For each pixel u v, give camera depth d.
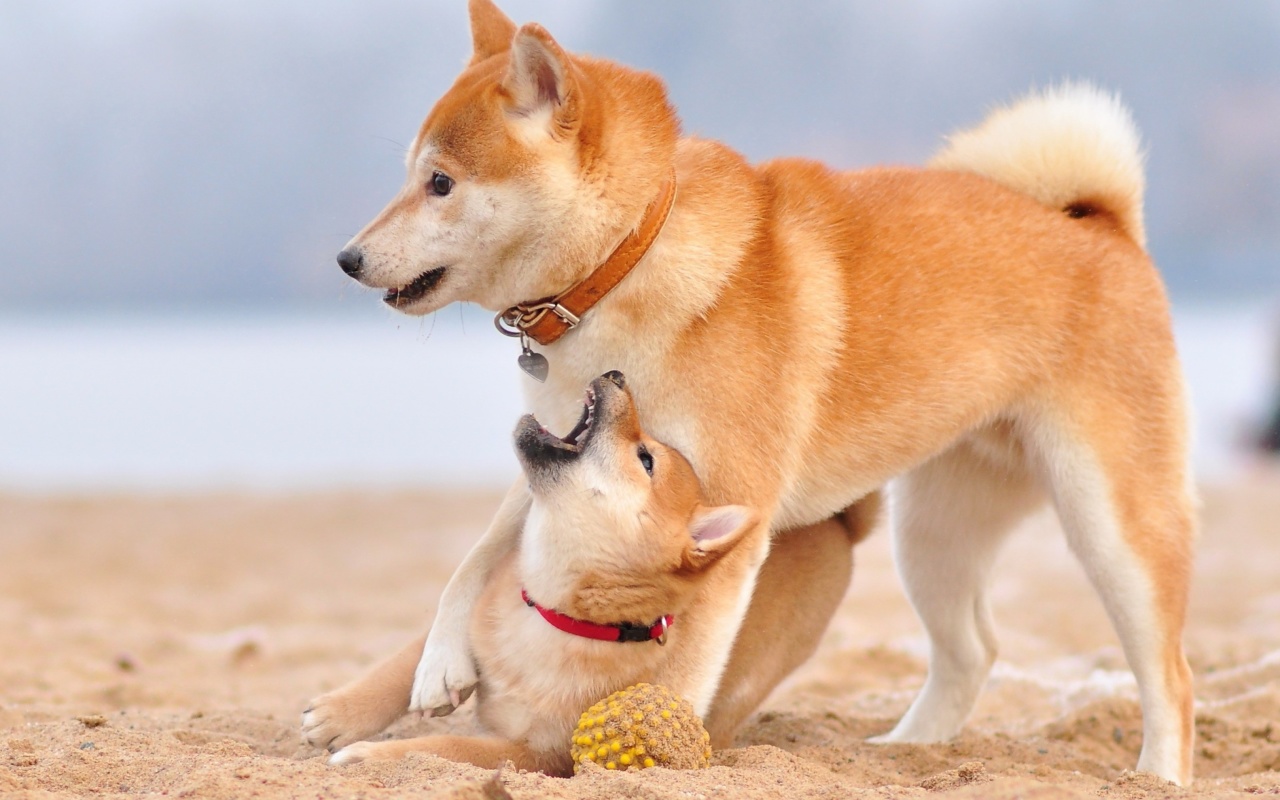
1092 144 8.46
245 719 8.31
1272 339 34.91
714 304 7.05
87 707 8.84
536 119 6.91
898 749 8.03
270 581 17.44
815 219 7.68
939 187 8.14
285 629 13.98
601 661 6.86
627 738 6.30
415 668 7.30
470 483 27.86
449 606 7.34
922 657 11.66
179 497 25.45
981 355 7.88
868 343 7.61
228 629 14.20
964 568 8.73
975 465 8.62
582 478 6.84
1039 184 8.48
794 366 7.31
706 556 6.71
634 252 6.93
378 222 7.08
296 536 21.14
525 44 6.78
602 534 6.78
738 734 8.40
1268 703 9.14
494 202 6.89
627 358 7.05
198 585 17.06
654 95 7.24
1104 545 7.90
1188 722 7.82
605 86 7.14
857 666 11.45
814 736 8.41
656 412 7.09
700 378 7.01
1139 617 7.86
